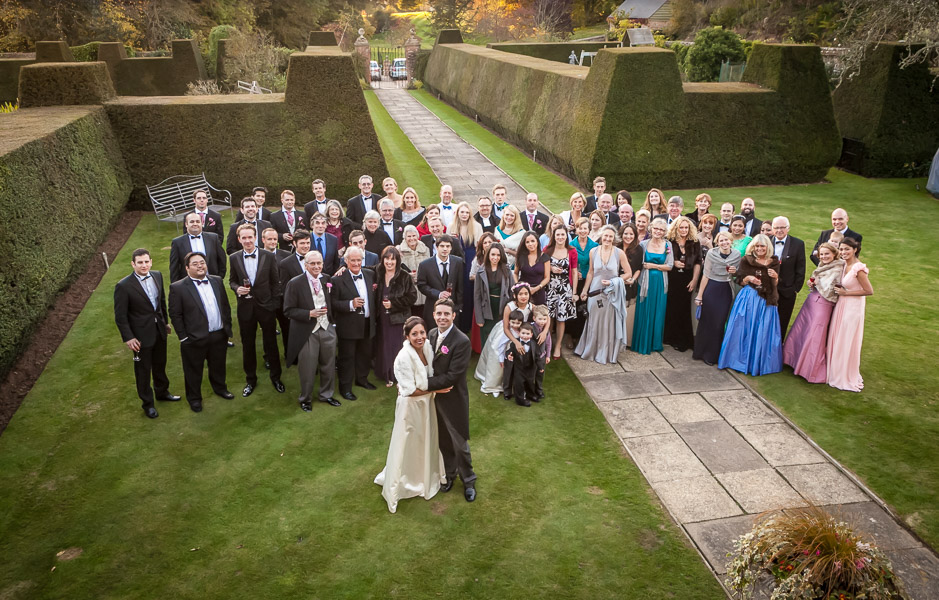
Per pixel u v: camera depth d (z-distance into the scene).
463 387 5.68
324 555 5.22
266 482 6.10
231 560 5.15
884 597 3.85
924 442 6.74
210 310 7.07
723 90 17.27
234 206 15.90
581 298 8.44
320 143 15.75
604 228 8.14
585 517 5.68
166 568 5.07
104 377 7.99
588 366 8.44
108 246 12.68
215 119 15.34
